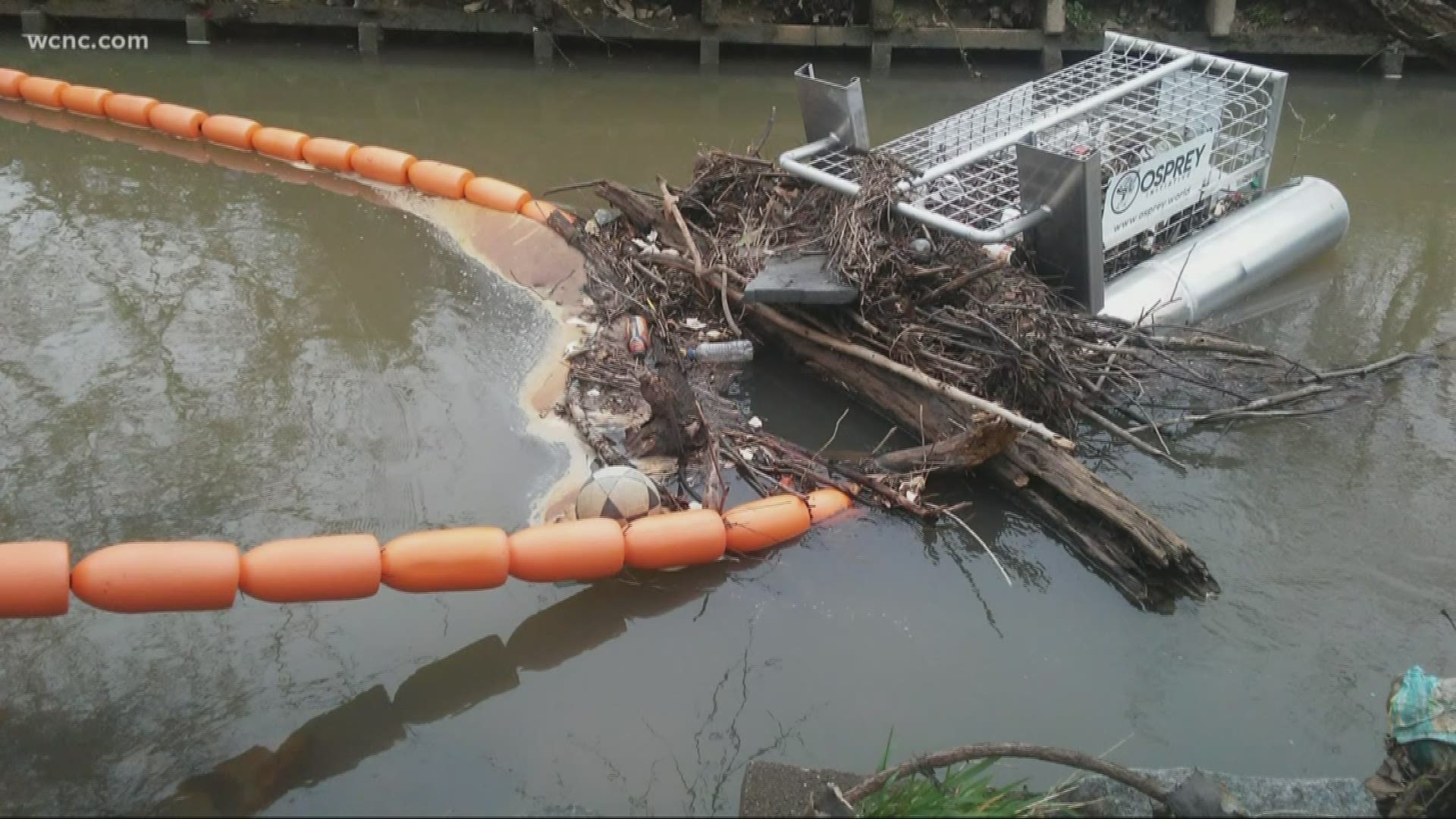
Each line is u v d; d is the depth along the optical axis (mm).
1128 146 6762
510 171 9148
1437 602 4895
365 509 5449
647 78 11172
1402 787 3805
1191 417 5961
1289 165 9141
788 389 6453
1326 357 6605
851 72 11258
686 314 7000
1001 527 5375
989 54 11391
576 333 6836
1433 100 10492
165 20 11719
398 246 8047
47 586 4375
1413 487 5570
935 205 6383
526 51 11742
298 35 11836
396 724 4332
